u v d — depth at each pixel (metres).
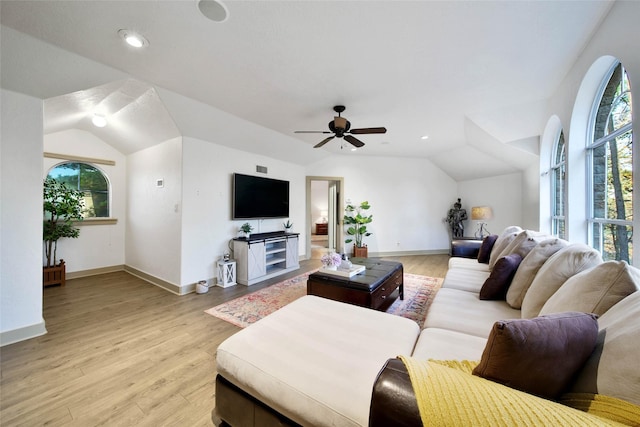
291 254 4.87
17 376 1.78
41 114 2.37
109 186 4.54
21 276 2.26
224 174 4.11
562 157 3.35
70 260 4.14
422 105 3.27
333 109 3.38
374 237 6.44
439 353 1.25
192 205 3.64
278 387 1.08
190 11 1.70
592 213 2.45
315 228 10.78
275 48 2.10
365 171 6.38
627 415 0.62
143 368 1.88
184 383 1.72
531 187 4.26
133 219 4.45
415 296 3.42
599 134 2.34
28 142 2.30
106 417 1.44
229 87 2.78
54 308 2.98
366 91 2.88
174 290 3.58
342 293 2.53
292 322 1.59
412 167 6.57
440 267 5.19
